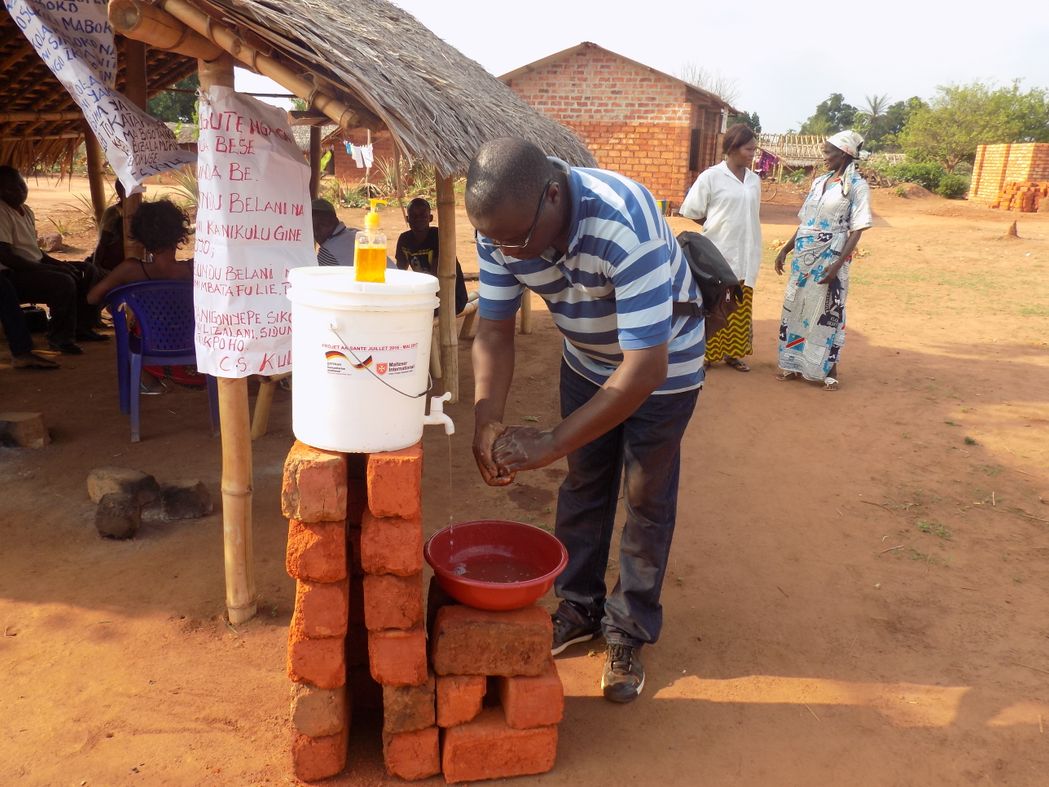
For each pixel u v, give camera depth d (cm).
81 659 307
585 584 327
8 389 608
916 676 316
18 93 732
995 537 435
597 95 2080
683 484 495
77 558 380
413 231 692
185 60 779
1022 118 5394
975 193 3462
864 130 9831
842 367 771
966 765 269
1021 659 328
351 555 262
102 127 332
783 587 379
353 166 2570
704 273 277
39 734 268
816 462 534
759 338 886
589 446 303
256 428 532
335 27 312
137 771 254
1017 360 810
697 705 296
